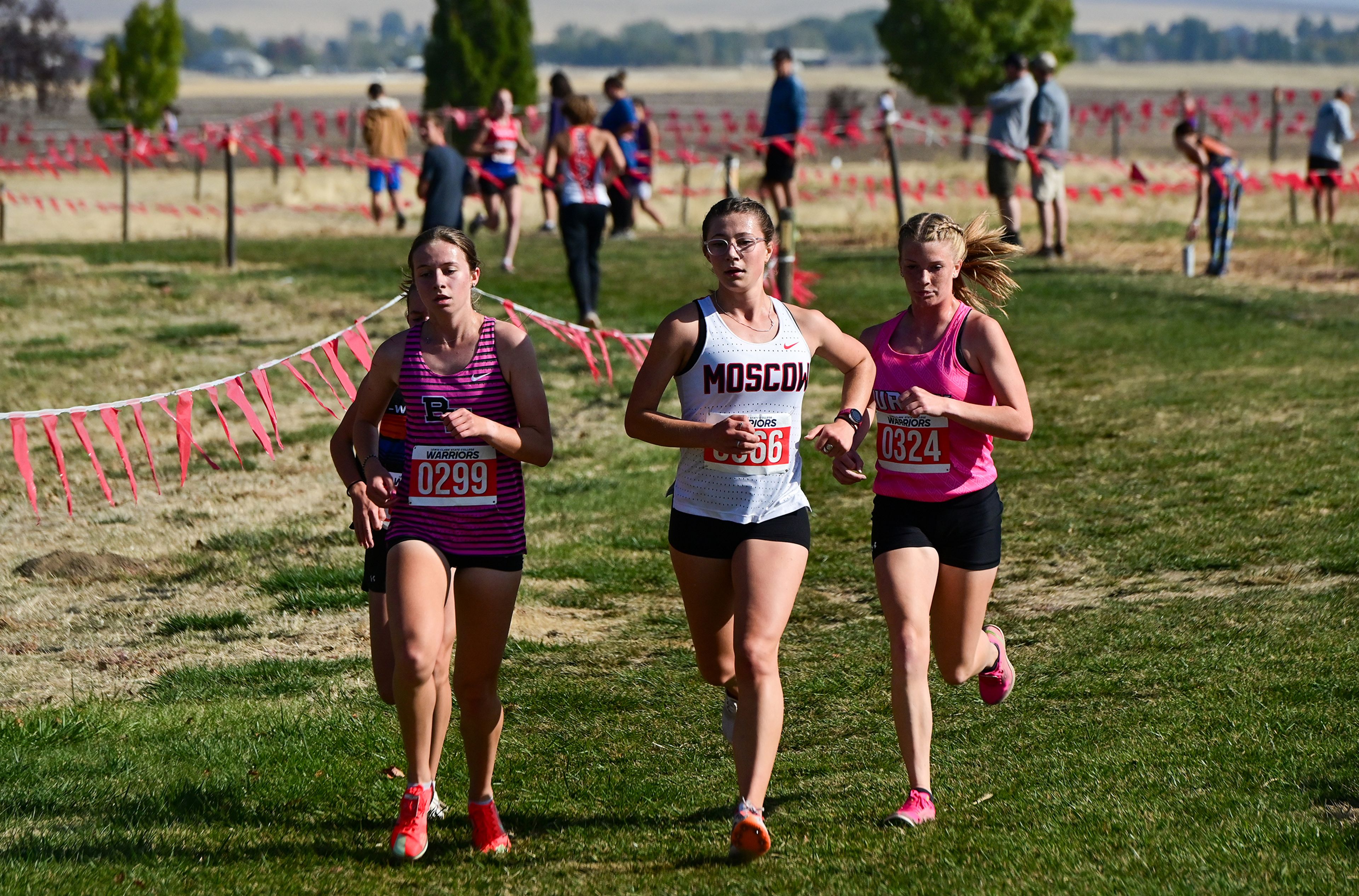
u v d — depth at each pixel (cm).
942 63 15338
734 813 1683
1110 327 5081
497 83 15100
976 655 1911
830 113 13125
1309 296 5547
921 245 1795
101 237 8662
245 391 4703
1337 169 7919
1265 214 8775
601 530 3309
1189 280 5959
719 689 2381
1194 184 9619
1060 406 4091
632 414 1731
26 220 9362
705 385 1720
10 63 16838
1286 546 2828
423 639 1608
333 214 9794
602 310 5584
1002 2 15300
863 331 1909
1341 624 2372
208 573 3109
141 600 2956
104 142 14462
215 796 1903
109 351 5138
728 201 1716
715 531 1731
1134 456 3566
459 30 15062
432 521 1672
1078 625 2516
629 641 2642
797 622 2697
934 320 1842
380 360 1725
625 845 1720
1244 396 4062
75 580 3078
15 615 2869
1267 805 1661
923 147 15625
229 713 2272
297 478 3834
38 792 1906
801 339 1744
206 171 13038
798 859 1623
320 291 6209
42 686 2481
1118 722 2027
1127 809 1675
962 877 1508
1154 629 2442
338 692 2395
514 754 2109
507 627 1700
